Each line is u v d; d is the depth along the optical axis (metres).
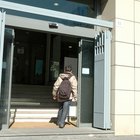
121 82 10.73
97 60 10.98
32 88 15.91
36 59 19.80
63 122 10.54
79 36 11.04
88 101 11.11
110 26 10.81
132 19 11.16
